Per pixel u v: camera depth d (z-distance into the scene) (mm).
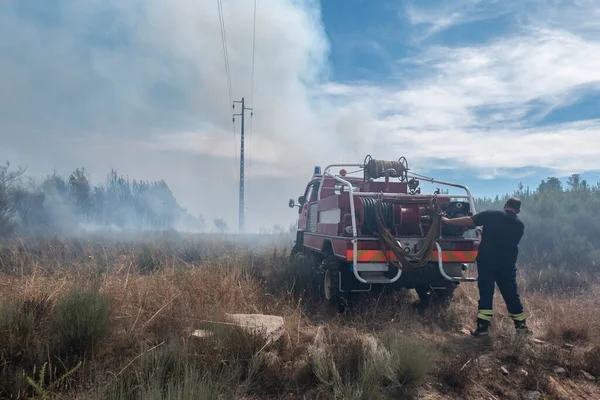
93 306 4102
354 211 6195
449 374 4266
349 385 3697
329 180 8656
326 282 6770
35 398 3176
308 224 8953
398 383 3891
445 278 6250
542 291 8000
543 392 4199
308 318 6012
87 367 3646
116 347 4090
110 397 3156
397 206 6387
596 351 4785
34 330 4070
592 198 13906
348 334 4969
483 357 4828
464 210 6727
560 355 4816
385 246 6082
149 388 3143
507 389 4219
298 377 4012
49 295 4922
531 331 5613
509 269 5719
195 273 6938
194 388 3189
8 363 3527
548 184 18297
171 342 4082
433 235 6211
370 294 6848
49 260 7723
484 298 5668
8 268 7391
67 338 3863
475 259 6066
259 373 3990
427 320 6102
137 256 9242
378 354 4184
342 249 6262
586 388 4301
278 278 7434
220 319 4770
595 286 8117
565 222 12148
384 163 7602
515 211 5824
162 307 5020
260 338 4332
